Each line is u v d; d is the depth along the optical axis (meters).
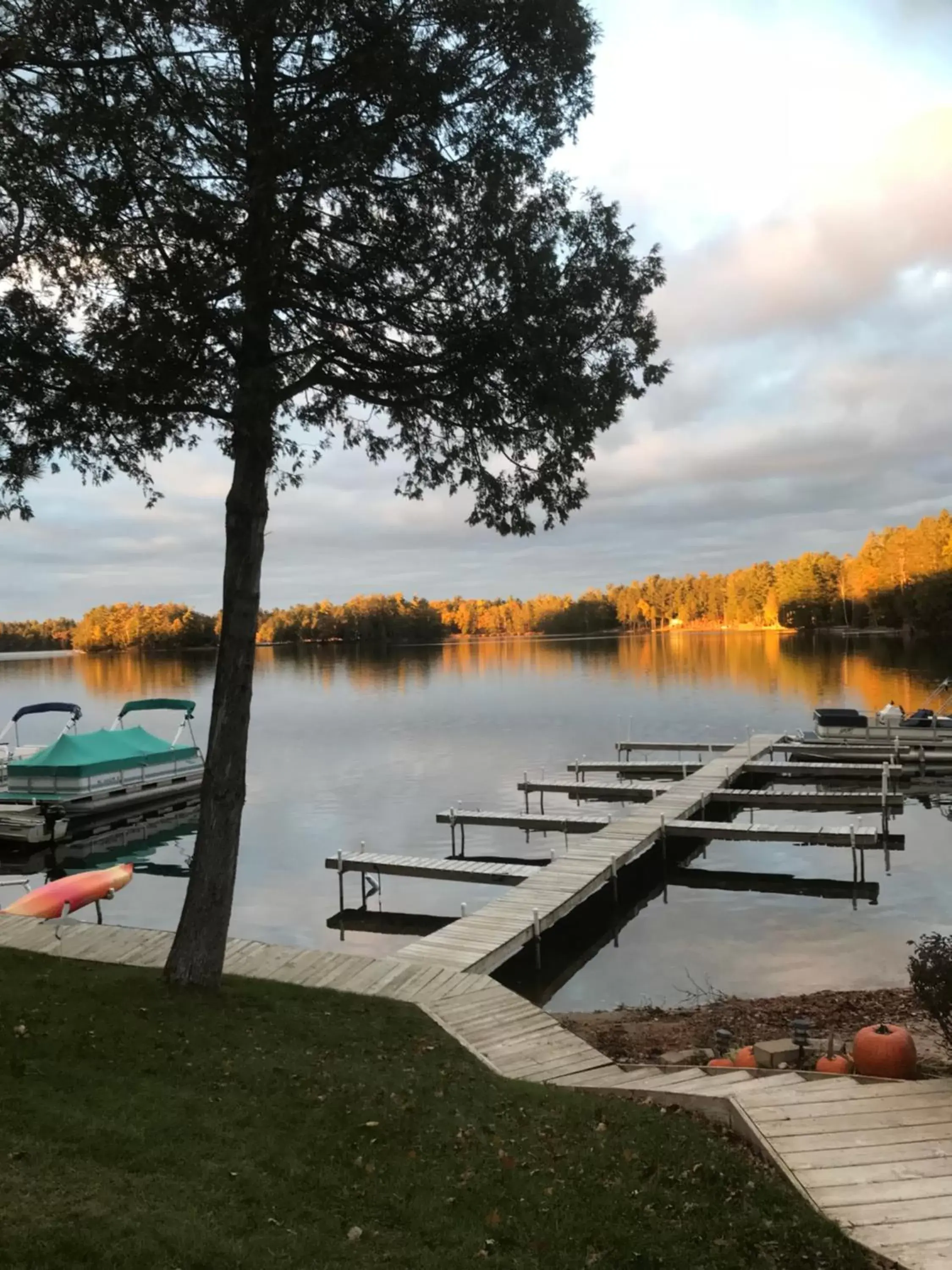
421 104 7.32
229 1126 5.61
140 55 6.89
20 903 13.79
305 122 7.41
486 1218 4.61
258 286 7.47
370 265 8.21
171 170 7.16
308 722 45.94
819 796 23.97
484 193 7.78
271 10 6.69
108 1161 4.89
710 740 36.56
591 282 8.19
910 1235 4.27
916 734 32.59
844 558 117.88
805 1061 7.61
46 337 7.58
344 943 14.64
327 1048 7.75
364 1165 5.21
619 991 12.45
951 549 84.94
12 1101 5.57
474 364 8.09
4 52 6.57
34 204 7.13
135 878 19.56
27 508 8.32
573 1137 5.75
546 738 38.62
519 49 7.63
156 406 7.87
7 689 69.38
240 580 8.47
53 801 23.20
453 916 16.17
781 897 16.98
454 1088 6.93
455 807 24.27
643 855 20.03
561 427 8.38
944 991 6.77
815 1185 4.78
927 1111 5.68
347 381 8.45
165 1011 7.96
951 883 17.45
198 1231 4.12
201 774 27.89
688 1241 4.34
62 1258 3.72
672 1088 6.80
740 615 151.88
